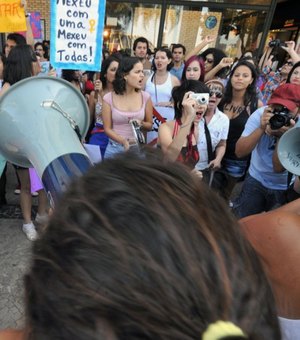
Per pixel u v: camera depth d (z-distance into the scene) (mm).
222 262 316
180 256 302
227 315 305
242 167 2764
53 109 1084
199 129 2188
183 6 6512
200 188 372
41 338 315
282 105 1880
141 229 312
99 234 312
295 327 692
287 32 8305
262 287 339
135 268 295
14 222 2887
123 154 424
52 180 846
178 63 4504
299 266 729
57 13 2406
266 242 790
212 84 2264
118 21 6719
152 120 2801
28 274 349
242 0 6371
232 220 361
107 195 341
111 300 290
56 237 333
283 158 1617
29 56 2359
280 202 2215
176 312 289
